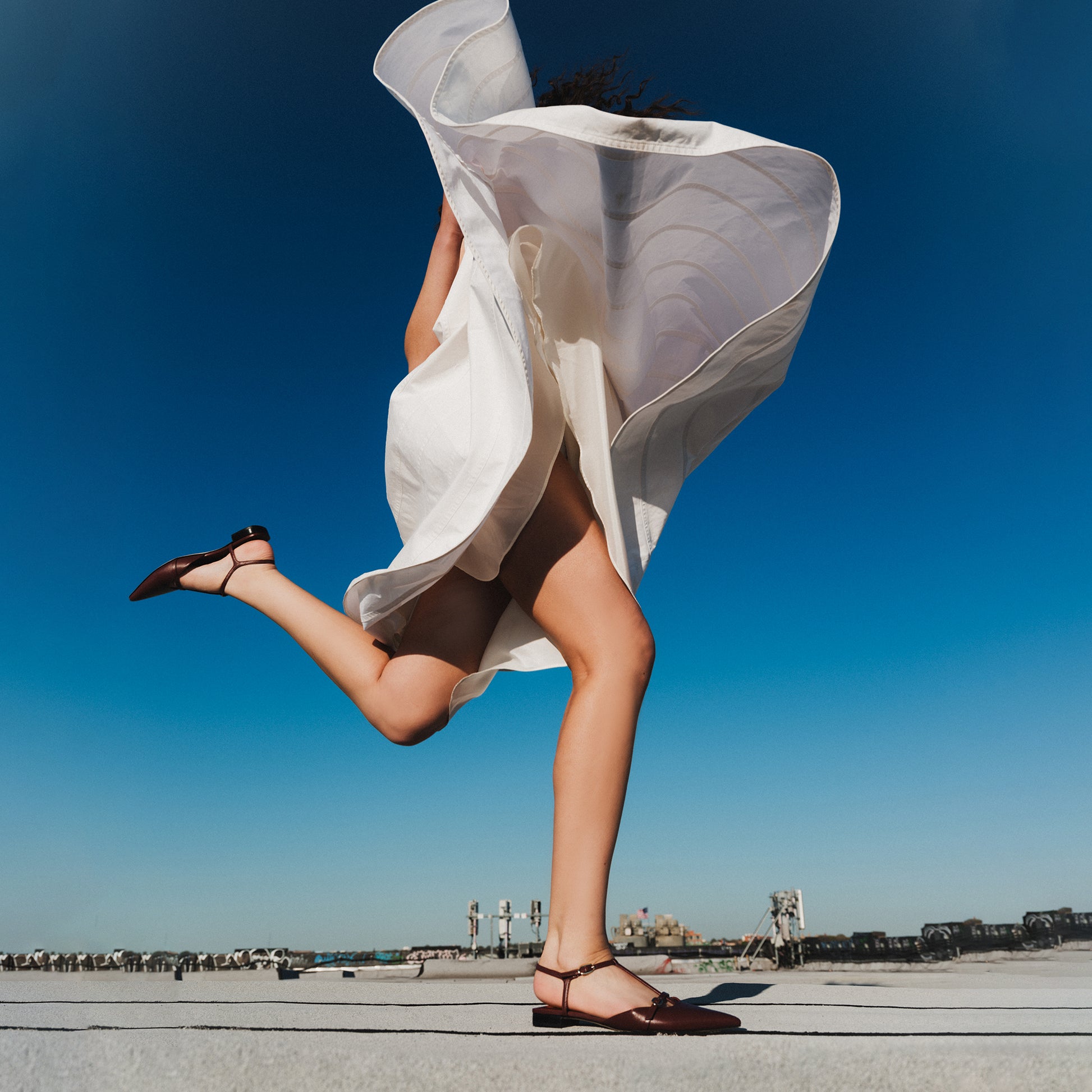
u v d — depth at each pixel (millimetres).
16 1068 782
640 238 1466
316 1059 776
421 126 1443
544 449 1419
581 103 1962
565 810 1232
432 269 1738
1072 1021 1106
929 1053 781
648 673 1325
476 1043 920
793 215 1432
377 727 1552
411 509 1570
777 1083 769
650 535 1633
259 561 1714
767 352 1504
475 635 1551
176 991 1990
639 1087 753
